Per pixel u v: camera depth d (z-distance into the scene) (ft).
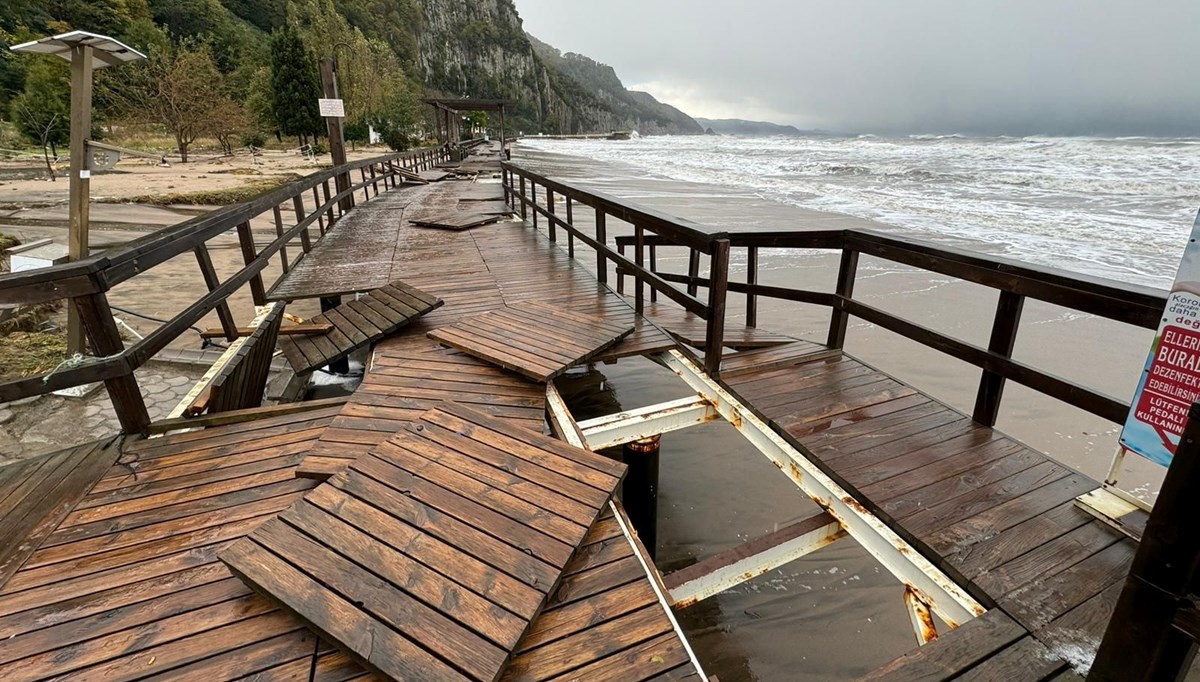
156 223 37.63
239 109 113.80
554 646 5.08
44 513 6.78
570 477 7.06
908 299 25.18
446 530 6.03
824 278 28.55
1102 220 41.78
